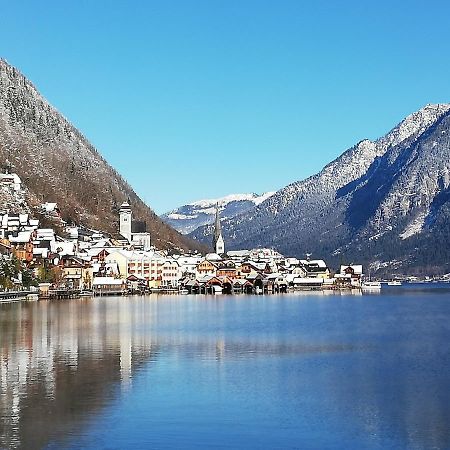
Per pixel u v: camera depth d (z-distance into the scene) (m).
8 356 99.19
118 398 71.25
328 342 119.38
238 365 92.50
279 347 112.12
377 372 87.12
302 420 63.38
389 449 55.47
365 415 65.06
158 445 56.22
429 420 63.25
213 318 179.00
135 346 111.69
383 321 169.50
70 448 55.22
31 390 74.62
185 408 67.31
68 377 82.19
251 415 65.00
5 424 61.47
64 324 153.50
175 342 118.31
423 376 84.19
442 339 124.56
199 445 56.28
